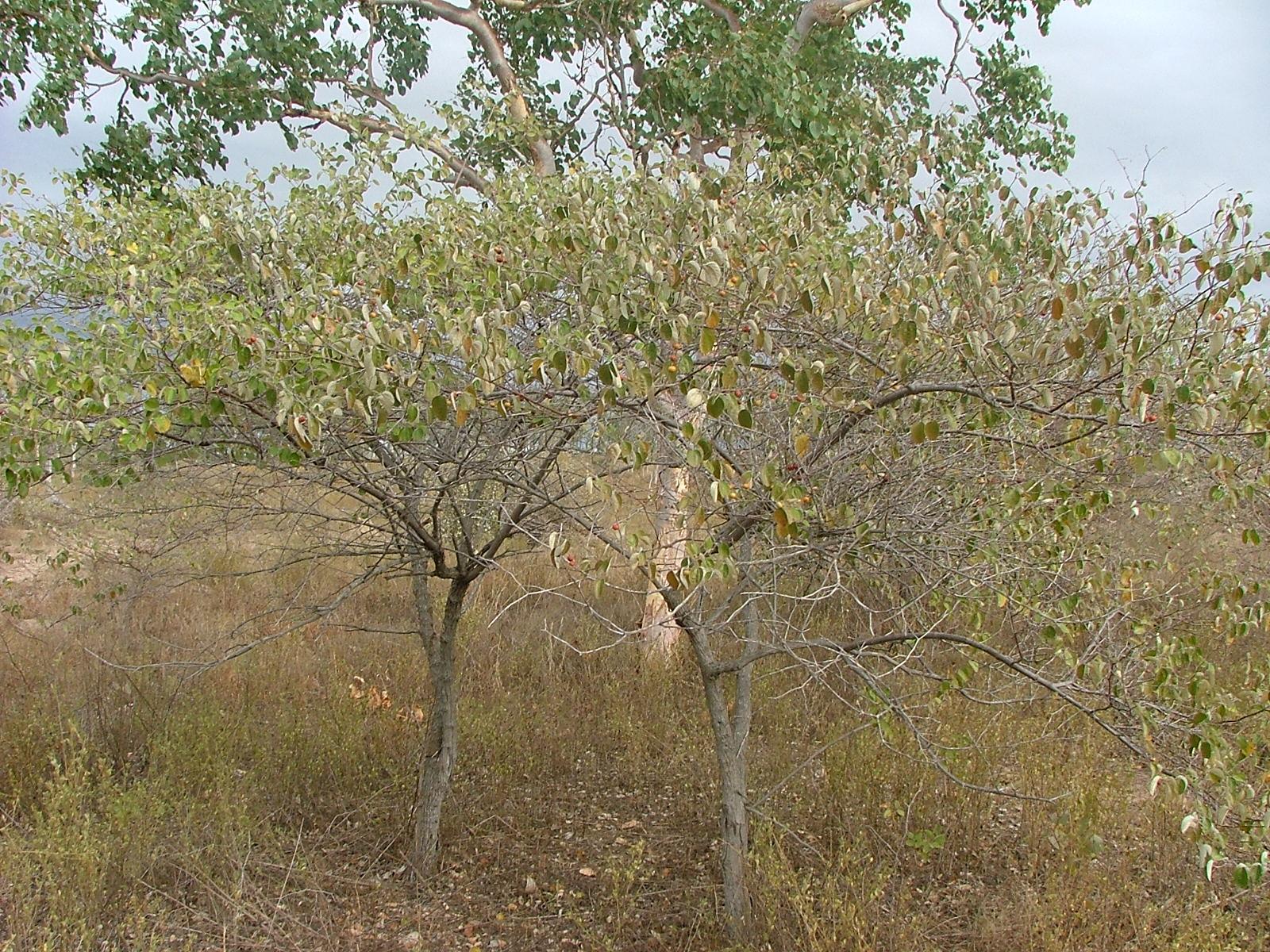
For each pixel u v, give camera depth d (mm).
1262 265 2744
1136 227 3172
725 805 3945
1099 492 3141
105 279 3611
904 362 2744
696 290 2926
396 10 8258
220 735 5324
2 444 2939
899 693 5359
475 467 3498
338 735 5535
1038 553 3576
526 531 3674
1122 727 3332
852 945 3449
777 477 2891
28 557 9023
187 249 3742
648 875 4387
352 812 4973
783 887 3688
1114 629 3617
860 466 3311
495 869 4527
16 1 6980
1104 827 4340
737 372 2963
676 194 3354
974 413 3137
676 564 3451
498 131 6344
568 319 3385
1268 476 3180
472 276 3436
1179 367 2844
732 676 6598
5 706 5766
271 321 3363
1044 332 2887
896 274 3096
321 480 3471
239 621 7305
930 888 4180
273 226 3861
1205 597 3750
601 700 6496
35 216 4078
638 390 2629
